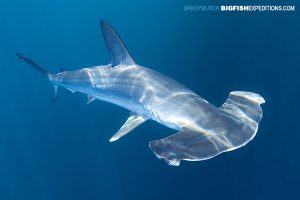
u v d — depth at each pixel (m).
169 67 15.25
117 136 6.76
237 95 6.22
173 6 19.94
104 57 25.72
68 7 32.03
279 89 12.51
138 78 6.94
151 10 22.03
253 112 5.50
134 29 23.02
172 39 17.41
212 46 15.77
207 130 4.91
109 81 7.43
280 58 14.28
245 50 15.04
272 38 15.65
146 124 11.01
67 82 8.66
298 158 10.10
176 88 6.39
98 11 30.66
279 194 10.05
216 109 5.52
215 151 4.33
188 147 4.36
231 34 16.44
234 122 5.05
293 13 16.69
